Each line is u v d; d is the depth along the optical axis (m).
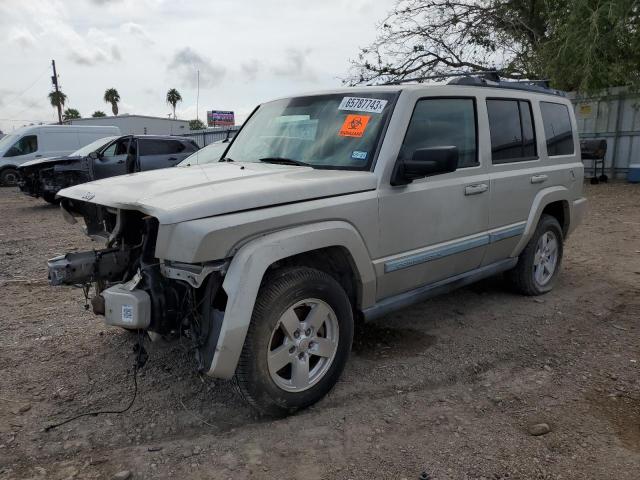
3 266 7.29
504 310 5.06
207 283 3.00
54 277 3.21
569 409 3.30
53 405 3.43
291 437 3.04
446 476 2.69
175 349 4.19
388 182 3.65
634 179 14.09
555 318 4.85
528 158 5.07
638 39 12.50
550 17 14.48
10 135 20.58
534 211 5.06
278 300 3.04
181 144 14.29
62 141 20.42
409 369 3.87
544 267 5.50
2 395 3.55
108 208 3.50
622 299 5.34
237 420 3.24
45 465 2.83
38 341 4.44
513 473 2.71
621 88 14.38
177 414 3.31
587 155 8.94
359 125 3.88
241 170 3.76
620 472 2.70
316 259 3.53
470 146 4.41
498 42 17.02
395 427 3.13
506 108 4.85
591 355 4.07
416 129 3.90
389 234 3.68
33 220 12.09
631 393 3.48
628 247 7.48
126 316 2.96
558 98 5.71
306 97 4.45
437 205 4.00
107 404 3.43
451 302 5.29
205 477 2.71
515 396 3.47
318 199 3.29
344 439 3.02
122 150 14.03
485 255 4.62
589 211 10.46
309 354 3.28
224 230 2.84
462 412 3.29
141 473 2.75
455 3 17.05
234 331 2.85
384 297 3.84
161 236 2.82
